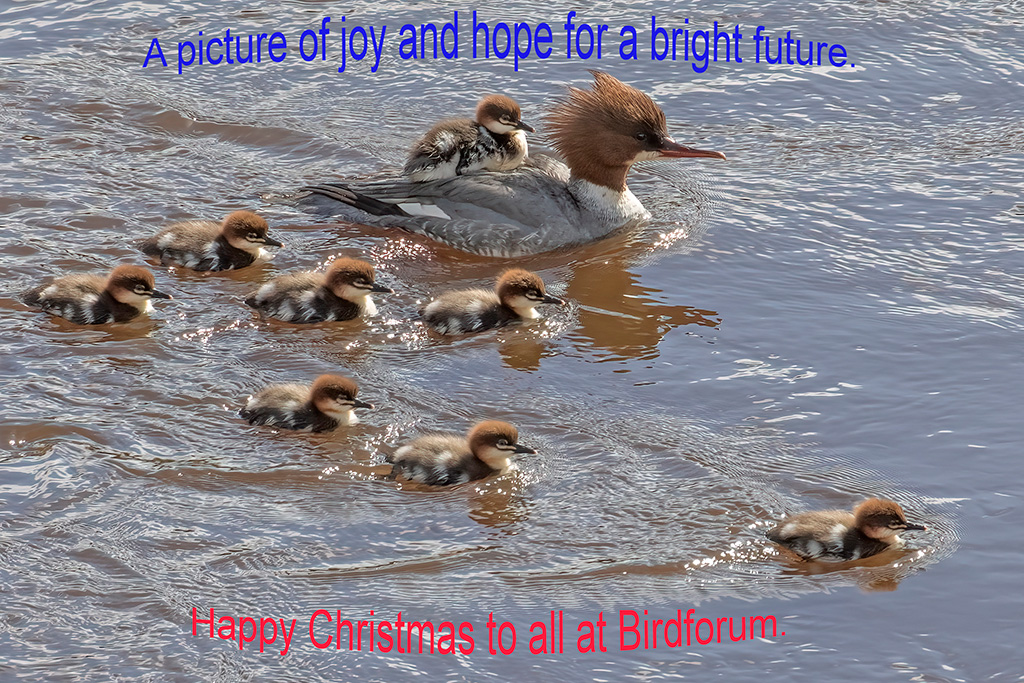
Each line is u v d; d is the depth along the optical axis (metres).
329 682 10.17
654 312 16.17
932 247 17.55
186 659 10.32
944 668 10.34
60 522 11.91
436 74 22.86
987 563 11.56
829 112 21.56
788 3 25.12
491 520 12.20
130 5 24.95
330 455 13.20
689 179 19.80
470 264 17.75
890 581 11.37
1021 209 18.44
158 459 12.97
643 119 18.19
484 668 10.34
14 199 18.28
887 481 12.74
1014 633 10.69
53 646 10.42
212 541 11.76
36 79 21.91
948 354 14.96
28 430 13.30
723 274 17.09
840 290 16.56
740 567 11.59
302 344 15.38
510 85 22.53
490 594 11.19
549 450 13.30
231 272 17.08
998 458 13.04
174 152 20.17
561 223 18.19
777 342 15.34
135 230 17.84
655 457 13.15
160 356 14.93
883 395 14.19
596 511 12.34
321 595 11.12
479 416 13.92
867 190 19.17
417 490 12.66
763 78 22.56
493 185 18.39
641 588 11.30
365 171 19.91
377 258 17.64
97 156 19.78
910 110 21.52
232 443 13.33
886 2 25.02
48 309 15.60
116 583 11.16
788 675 10.30
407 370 14.87
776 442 13.41
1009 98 21.72
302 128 21.08
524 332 15.75
